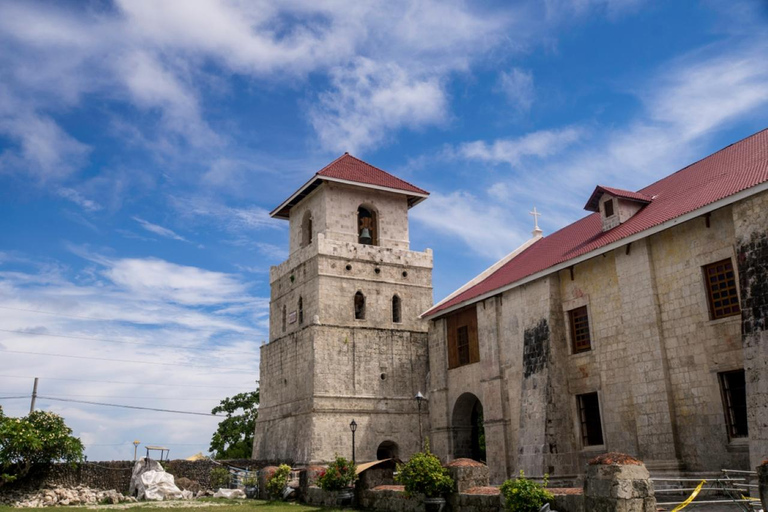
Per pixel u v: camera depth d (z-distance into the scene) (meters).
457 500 20.61
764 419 21.94
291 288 52.31
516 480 18.16
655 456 26.97
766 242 23.30
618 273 29.80
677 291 27.20
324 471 31.08
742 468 24.00
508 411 36.38
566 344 33.06
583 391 31.66
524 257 42.81
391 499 24.50
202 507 29.50
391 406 48.22
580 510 16.47
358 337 48.53
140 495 37.16
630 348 28.70
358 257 50.31
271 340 54.50
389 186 52.31
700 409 25.73
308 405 46.19
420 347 50.69
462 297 42.38
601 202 33.28
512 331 36.38
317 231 51.34
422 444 48.44
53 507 30.47
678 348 26.88
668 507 20.66
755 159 27.80
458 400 41.47
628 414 29.16
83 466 38.03
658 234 28.33
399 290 51.44
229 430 72.06
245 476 41.16
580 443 31.66
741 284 23.83
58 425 37.59
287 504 30.70
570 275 33.19
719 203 25.05
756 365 22.61
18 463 36.25
